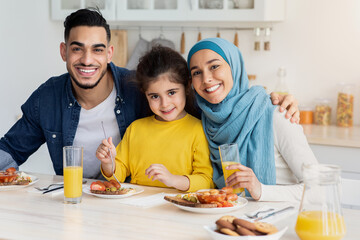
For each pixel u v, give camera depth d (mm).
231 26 3398
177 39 3539
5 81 3027
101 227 1250
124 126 2037
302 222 1139
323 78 3209
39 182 1795
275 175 1688
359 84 3127
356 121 3141
